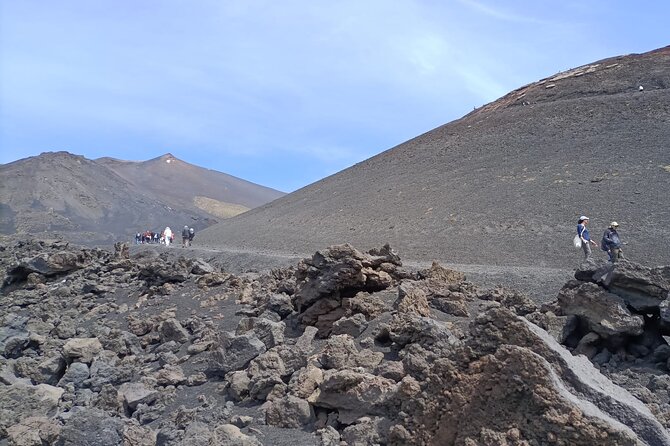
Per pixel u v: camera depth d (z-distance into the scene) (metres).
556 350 6.50
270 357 10.48
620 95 68.25
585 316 10.55
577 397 6.11
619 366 9.79
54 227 103.88
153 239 72.06
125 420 10.00
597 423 5.58
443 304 12.57
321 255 13.29
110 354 14.12
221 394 10.78
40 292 22.95
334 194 68.38
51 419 10.34
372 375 8.57
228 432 7.88
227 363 11.54
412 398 7.07
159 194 192.25
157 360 14.08
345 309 12.55
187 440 7.66
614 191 39.59
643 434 5.92
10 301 22.20
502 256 30.38
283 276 18.95
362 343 10.69
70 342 14.20
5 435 9.82
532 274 21.98
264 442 8.06
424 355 8.75
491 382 6.24
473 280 21.42
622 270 10.31
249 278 19.91
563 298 11.12
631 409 6.05
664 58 77.12
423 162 68.88
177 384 11.84
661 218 32.44
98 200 133.62
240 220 74.50
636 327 9.80
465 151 66.62
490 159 59.41
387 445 7.11
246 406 9.88
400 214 48.72
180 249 44.91
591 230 32.81
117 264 24.91
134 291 21.45
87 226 113.50
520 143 62.16
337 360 9.84
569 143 56.38
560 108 70.19
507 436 5.93
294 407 8.63
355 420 7.99
